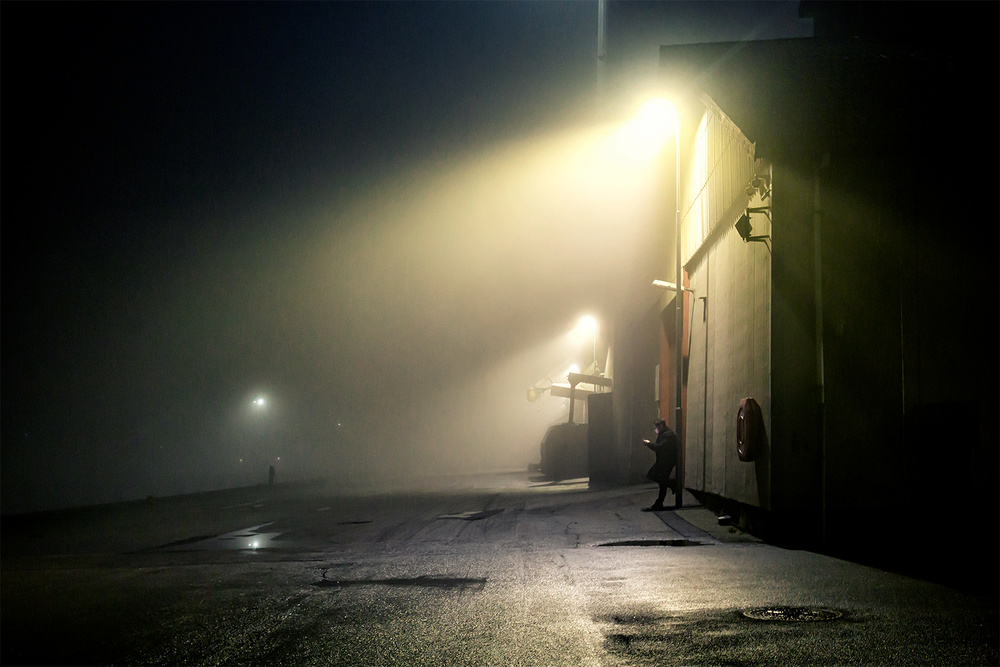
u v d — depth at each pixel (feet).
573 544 39.22
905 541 33.94
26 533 63.05
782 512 35.55
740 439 39.27
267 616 22.07
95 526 67.15
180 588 27.99
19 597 27.45
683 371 63.26
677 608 21.44
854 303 35.09
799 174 36.22
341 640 18.84
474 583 26.86
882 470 34.45
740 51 42.42
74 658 18.31
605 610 21.40
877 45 42.47
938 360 34.68
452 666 16.24
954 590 24.20
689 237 60.03
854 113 35.70
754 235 38.40
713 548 36.01
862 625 19.11
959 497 33.60
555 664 16.07
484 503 73.97
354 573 30.12
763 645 17.20
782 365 35.78
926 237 35.27
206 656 17.90
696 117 56.70
